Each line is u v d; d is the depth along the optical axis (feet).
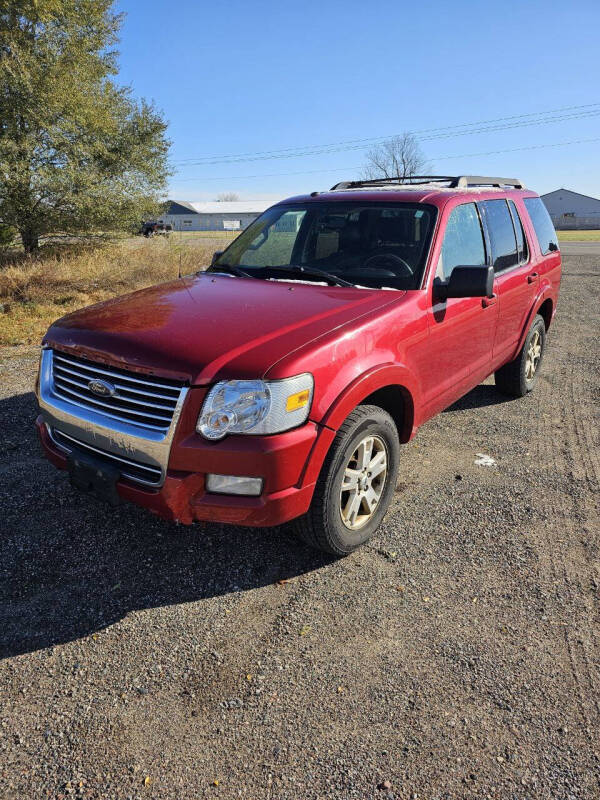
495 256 15.21
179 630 8.80
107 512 11.83
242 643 8.58
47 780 6.51
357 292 11.41
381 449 10.77
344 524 10.16
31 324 28.66
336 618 9.12
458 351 13.29
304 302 10.67
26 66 52.31
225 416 8.35
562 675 8.08
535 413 18.12
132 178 57.62
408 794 6.41
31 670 8.00
